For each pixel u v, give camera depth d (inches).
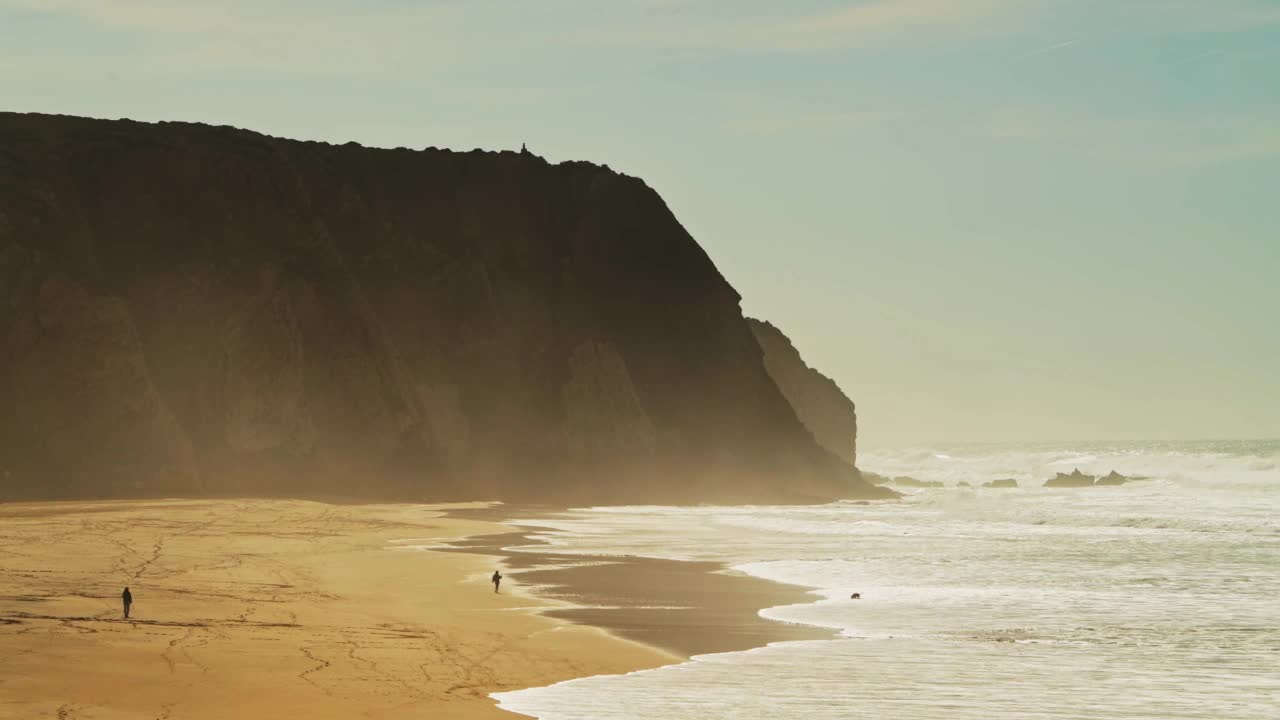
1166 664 956.0
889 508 3287.4
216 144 3609.7
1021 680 887.7
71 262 3021.7
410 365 3577.8
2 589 1101.1
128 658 819.4
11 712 674.8
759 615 1193.4
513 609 1198.3
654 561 1716.3
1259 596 1378.0
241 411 2979.8
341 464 3088.1
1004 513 2987.2
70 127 3430.1
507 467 3570.4
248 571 1360.7
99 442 2677.2
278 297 3142.2
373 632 983.0
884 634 1088.2
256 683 770.2
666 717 754.8
